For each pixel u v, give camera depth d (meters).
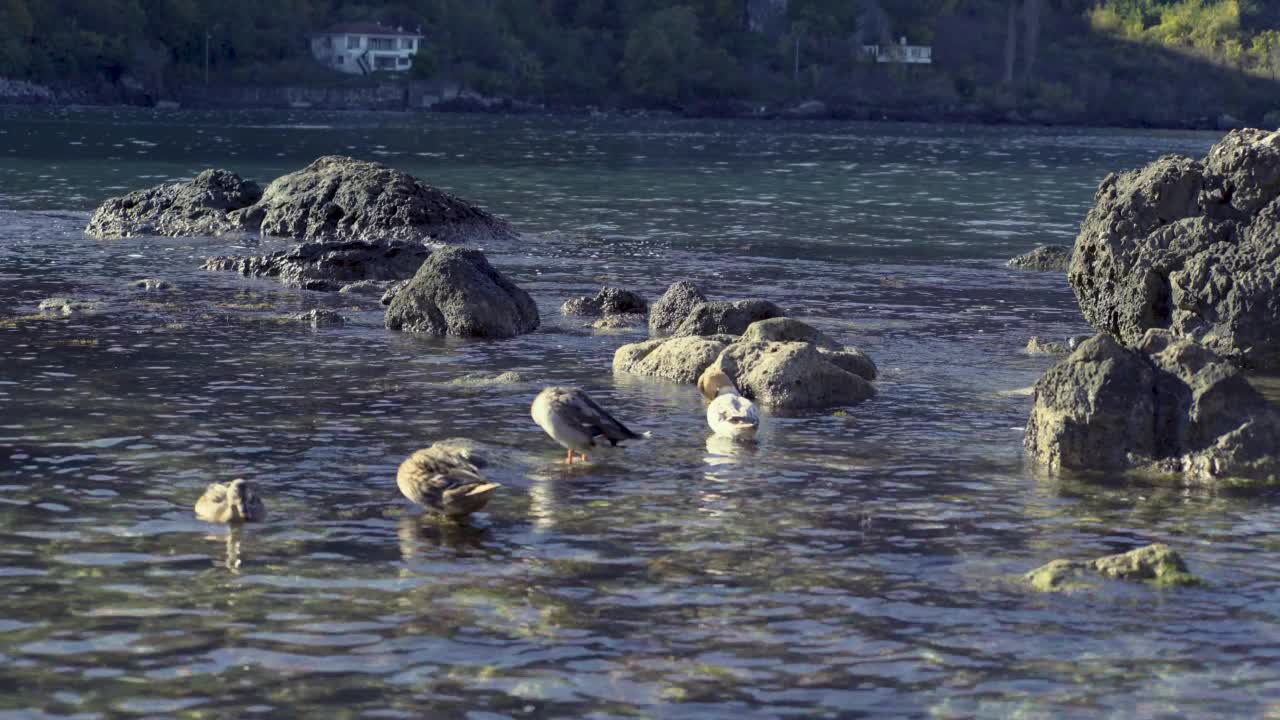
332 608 9.19
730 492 12.23
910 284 27.80
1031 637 8.83
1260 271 19.22
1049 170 82.00
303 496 11.87
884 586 9.77
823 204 50.06
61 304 22.19
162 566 9.97
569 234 37.16
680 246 34.59
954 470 13.21
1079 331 22.16
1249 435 13.12
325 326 21.31
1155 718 7.68
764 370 16.38
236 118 169.50
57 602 9.23
